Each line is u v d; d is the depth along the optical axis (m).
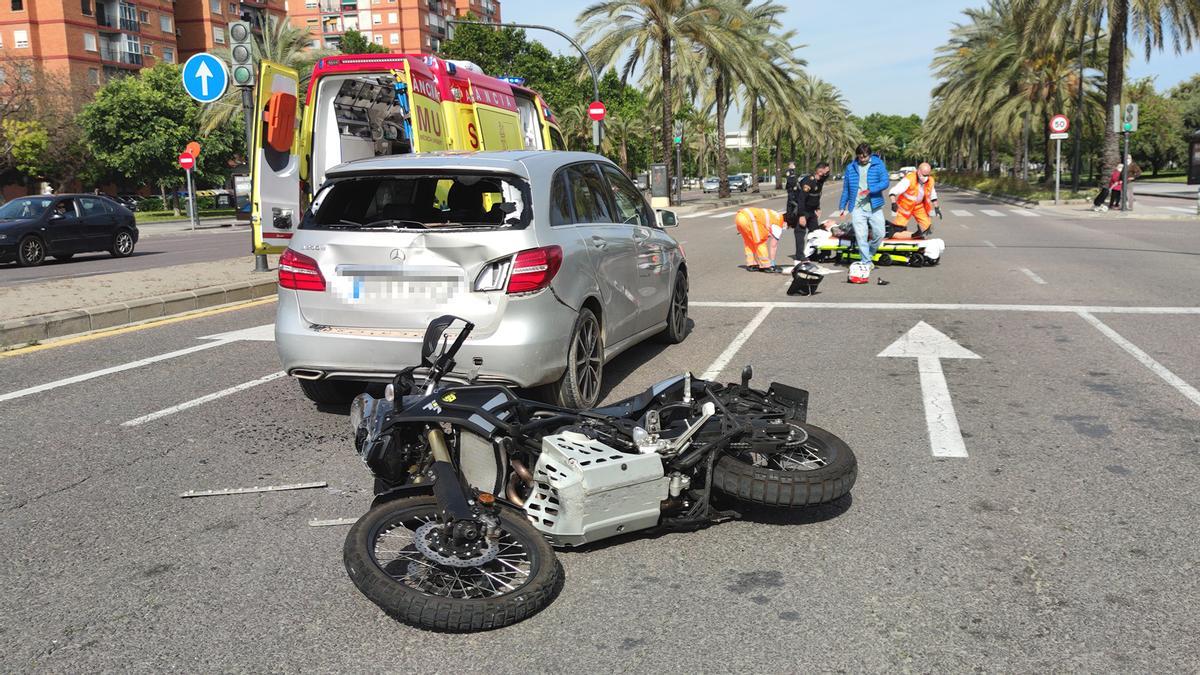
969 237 19.84
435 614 3.09
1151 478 4.57
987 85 47.00
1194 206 33.84
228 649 3.15
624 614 3.34
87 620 3.38
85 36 65.06
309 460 5.17
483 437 3.62
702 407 4.02
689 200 45.75
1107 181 31.72
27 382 7.17
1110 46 31.19
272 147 10.32
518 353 5.12
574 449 3.71
